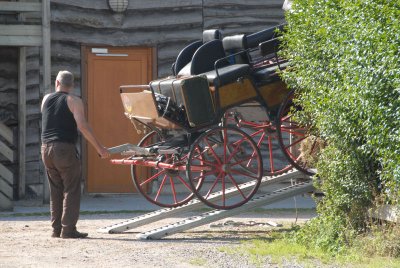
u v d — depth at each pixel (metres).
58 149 19.31
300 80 18.22
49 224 22.80
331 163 17.44
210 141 21.50
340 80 16.41
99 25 30.53
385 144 15.00
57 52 30.02
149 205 27.84
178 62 21.80
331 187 17.75
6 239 19.52
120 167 30.78
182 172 30.56
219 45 21.06
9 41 27.33
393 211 16.30
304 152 20.25
